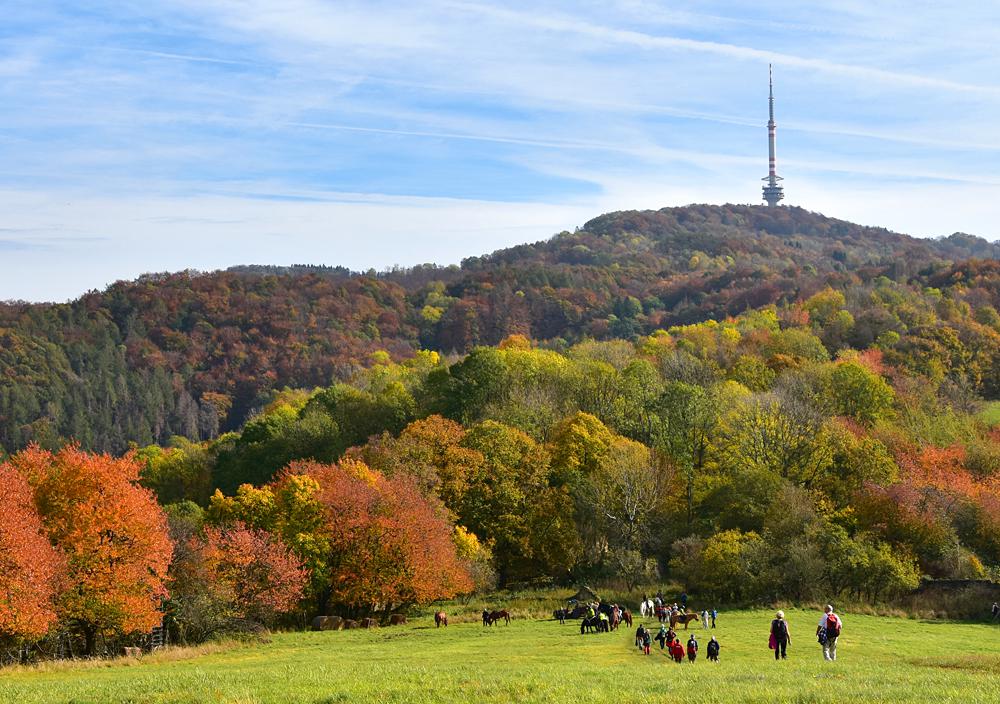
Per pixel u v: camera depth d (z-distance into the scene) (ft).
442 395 465.47
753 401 373.20
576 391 459.32
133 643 213.05
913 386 485.15
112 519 200.03
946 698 96.02
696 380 485.56
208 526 257.75
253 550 238.89
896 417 449.06
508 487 336.29
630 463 337.11
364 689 108.06
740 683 111.75
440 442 363.56
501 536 329.31
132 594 198.49
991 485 339.77
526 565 339.36
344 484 272.72
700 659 163.73
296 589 239.71
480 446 351.25
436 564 263.70
